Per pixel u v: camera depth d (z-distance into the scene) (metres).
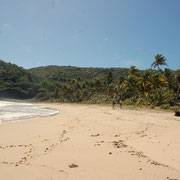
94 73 151.00
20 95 106.00
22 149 7.42
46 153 6.82
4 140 9.13
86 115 22.23
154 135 10.03
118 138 9.48
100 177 4.61
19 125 14.10
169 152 6.78
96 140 9.01
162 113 25.72
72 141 8.79
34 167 5.33
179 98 42.75
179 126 12.73
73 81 99.50
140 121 16.05
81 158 6.16
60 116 21.64
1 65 122.44
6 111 28.80
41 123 15.30
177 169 5.18
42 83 126.62
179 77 49.22
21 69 131.12
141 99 43.31
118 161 5.84
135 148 7.47
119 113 24.34
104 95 70.12
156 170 5.09
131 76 53.53
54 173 4.86
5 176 4.68
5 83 105.50
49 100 95.94
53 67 185.00
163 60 54.34
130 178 4.56
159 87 48.41
